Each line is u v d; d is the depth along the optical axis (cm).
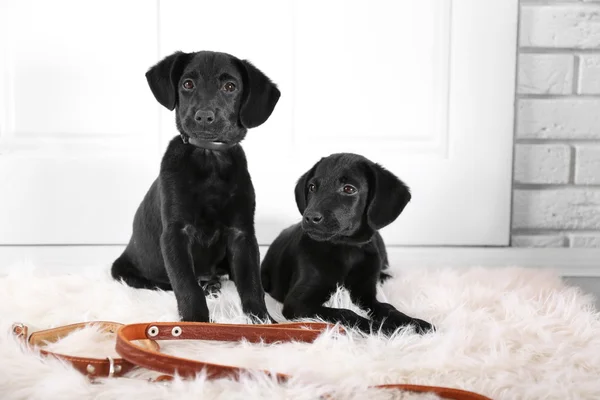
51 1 133
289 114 138
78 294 106
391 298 108
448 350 85
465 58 137
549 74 139
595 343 90
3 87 134
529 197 141
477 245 140
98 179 136
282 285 111
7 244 135
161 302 102
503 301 102
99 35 134
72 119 135
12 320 94
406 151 139
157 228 110
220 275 116
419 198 139
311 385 76
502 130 138
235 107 103
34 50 134
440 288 108
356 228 104
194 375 78
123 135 137
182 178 102
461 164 139
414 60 138
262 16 136
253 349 86
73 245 137
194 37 136
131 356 79
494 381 79
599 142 140
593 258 136
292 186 138
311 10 136
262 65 137
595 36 138
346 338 88
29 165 134
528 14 137
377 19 137
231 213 105
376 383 79
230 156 104
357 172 104
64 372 78
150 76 104
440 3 136
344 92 138
